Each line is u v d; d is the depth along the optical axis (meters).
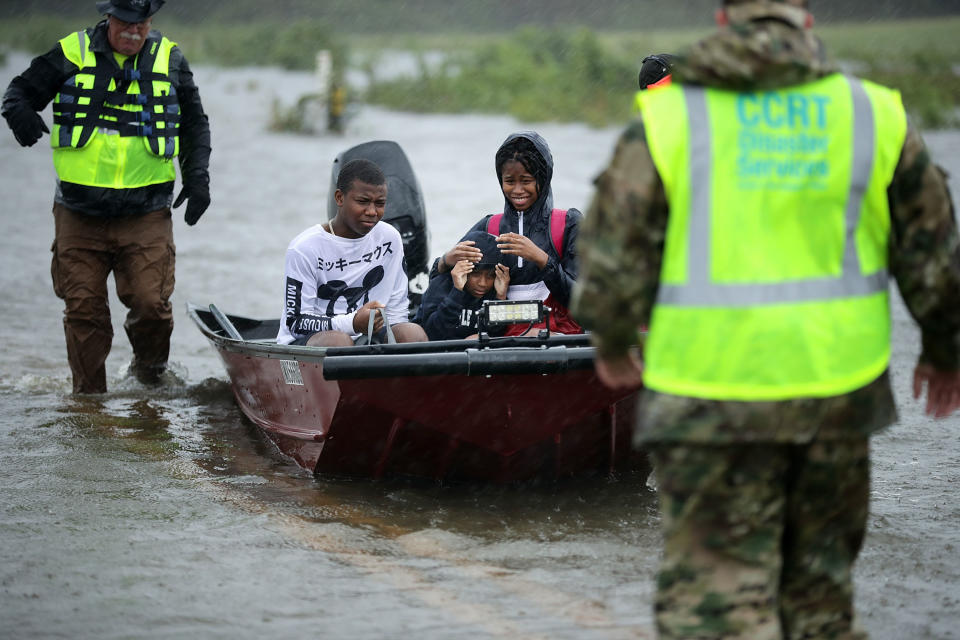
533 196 20.25
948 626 13.05
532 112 106.62
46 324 30.92
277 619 13.20
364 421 17.86
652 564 15.10
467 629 12.93
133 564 14.91
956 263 10.47
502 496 18.38
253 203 53.53
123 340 29.89
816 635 10.73
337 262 20.66
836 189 10.26
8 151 73.12
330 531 16.39
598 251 10.20
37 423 22.09
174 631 12.86
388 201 24.91
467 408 17.53
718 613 10.15
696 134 10.12
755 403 10.04
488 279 20.09
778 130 10.20
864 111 10.38
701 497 10.23
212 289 35.19
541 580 14.49
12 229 45.72
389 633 12.82
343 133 89.88
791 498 10.56
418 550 15.66
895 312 33.34
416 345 17.55
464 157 71.94
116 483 18.47
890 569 14.80
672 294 10.23
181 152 25.31
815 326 10.14
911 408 23.50
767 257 10.15
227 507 17.42
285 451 20.17
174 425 22.44
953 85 116.31
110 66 23.61
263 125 93.69
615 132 91.94
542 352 16.86
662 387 10.27
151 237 24.33
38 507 17.12
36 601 13.66
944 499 17.84
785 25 10.22
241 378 21.25
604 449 18.89
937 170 10.47
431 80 123.06
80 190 23.52
